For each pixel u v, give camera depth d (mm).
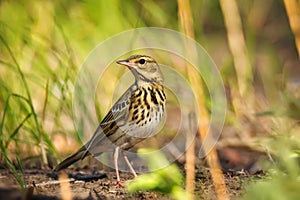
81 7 14633
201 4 15906
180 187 10016
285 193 9203
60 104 12734
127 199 10195
